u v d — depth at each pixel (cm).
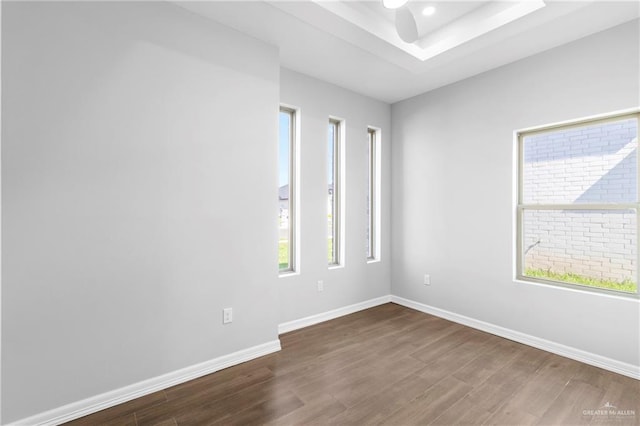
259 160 258
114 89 191
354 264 375
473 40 251
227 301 240
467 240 328
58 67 174
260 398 199
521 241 295
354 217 375
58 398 175
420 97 377
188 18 220
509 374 228
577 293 250
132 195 198
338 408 189
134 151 198
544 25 230
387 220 410
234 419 179
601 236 250
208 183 230
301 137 324
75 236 179
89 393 184
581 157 261
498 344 281
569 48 254
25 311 166
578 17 220
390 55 280
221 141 237
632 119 235
